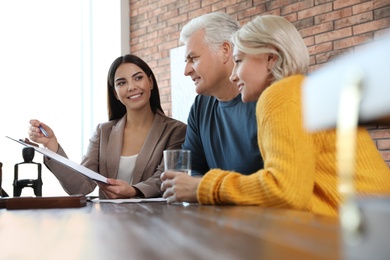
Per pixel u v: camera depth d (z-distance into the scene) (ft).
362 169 3.51
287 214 2.56
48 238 1.95
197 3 16.79
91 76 18.66
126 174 7.37
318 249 1.22
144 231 2.00
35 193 6.26
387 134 11.62
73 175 6.95
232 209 3.13
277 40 4.33
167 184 4.17
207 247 1.40
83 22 18.76
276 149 3.39
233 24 6.21
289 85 3.59
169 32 17.78
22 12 17.70
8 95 17.12
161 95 18.03
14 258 1.40
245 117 5.60
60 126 17.95
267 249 1.29
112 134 7.64
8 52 17.30
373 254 0.76
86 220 2.75
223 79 6.06
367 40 12.22
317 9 13.26
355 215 0.79
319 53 13.17
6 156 16.67
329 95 0.89
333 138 3.55
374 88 0.78
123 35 19.15
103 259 1.30
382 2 12.01
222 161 5.92
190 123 6.54
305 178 3.33
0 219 3.09
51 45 18.07
